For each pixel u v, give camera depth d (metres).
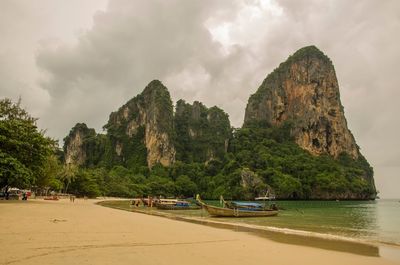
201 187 164.00
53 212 27.67
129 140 199.75
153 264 10.58
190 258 12.14
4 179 39.00
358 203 128.62
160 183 157.00
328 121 196.50
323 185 150.62
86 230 17.30
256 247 16.33
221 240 17.97
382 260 15.00
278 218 42.12
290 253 15.34
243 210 42.94
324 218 45.12
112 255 11.44
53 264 9.60
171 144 188.38
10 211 25.52
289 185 142.00
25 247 11.70
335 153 192.50
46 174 59.22
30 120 46.62
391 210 73.38
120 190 128.62
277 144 188.12
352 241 21.27
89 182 101.50
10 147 41.00
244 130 197.38
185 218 38.28
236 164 161.12
